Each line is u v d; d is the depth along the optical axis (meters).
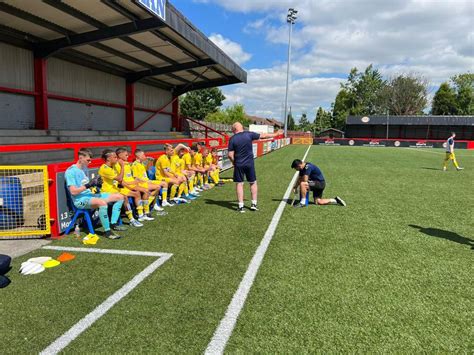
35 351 2.14
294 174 11.70
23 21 10.21
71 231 4.74
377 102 67.44
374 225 5.19
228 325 2.43
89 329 2.38
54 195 4.41
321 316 2.57
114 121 17.89
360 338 2.30
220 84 21.97
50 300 2.78
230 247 4.11
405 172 12.65
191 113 61.53
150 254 3.85
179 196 6.91
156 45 13.67
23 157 9.08
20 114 12.11
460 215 5.89
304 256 3.83
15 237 4.40
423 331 2.39
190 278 3.22
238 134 5.91
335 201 6.64
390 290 3.02
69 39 11.66
